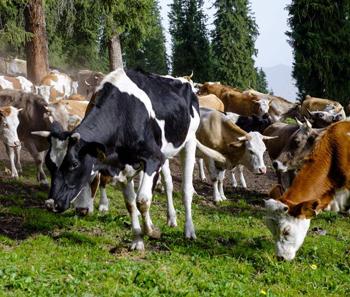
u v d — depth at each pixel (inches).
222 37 1667.1
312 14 1186.6
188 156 281.4
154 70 1980.8
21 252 242.2
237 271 243.8
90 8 682.8
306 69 1181.1
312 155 256.5
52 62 1228.5
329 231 311.1
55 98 593.6
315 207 244.8
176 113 264.4
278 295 225.9
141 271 226.7
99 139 238.8
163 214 315.0
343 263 261.6
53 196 233.3
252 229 301.9
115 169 247.1
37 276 218.4
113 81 248.1
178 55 1769.2
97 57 1359.5
